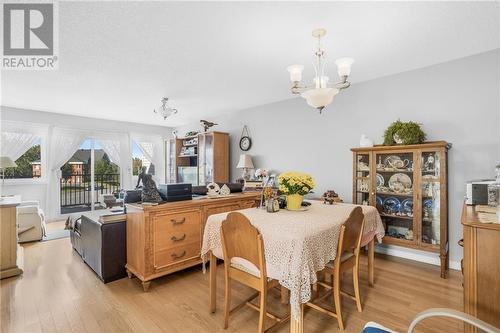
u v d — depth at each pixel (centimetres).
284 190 214
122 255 260
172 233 248
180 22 197
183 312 199
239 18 191
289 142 429
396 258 311
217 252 194
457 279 251
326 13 185
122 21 196
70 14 186
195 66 286
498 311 124
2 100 425
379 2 173
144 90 375
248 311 201
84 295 225
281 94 402
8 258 262
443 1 173
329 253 167
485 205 184
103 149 600
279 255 151
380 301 213
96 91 378
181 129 689
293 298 141
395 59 271
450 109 276
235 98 426
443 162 257
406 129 276
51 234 426
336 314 177
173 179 618
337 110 366
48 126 518
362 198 322
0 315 195
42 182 516
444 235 256
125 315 195
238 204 310
